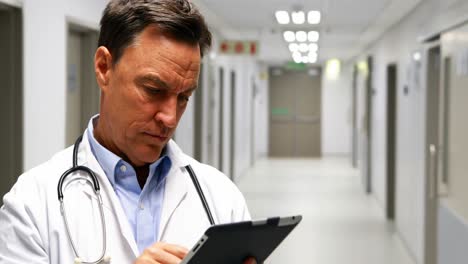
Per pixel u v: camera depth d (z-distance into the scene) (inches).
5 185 105.5
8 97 104.7
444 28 153.0
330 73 579.2
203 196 47.8
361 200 333.1
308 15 252.2
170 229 45.3
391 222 274.2
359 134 470.3
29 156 108.0
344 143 624.7
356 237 238.4
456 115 138.1
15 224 41.0
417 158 205.6
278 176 442.3
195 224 46.3
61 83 122.3
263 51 463.5
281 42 387.9
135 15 38.9
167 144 46.6
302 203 318.3
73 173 44.0
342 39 368.2
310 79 621.0
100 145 44.9
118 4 40.3
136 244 43.3
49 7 115.0
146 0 39.5
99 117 45.9
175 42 39.0
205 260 38.3
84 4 133.2
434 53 188.5
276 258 201.2
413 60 219.5
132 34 38.9
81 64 143.8
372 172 360.8
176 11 39.3
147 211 44.9
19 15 103.9
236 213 50.6
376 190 339.6
